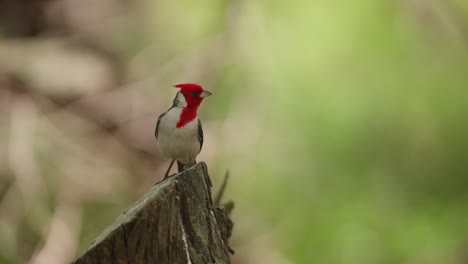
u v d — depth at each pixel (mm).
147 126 14758
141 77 14680
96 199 13977
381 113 13555
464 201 13695
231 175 13680
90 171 14188
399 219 13523
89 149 14484
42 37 15570
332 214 13555
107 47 15086
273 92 13719
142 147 14867
